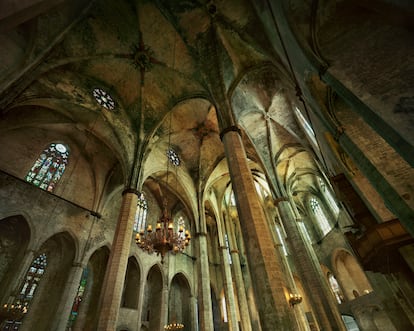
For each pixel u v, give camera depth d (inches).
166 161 721.6
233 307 693.9
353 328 763.4
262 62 490.3
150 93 602.2
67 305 478.6
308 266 539.2
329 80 257.8
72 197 602.9
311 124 395.2
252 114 618.5
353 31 272.4
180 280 815.7
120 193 742.5
